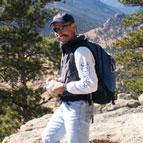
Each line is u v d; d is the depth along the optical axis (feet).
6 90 88.58
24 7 95.30
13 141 32.53
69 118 18.48
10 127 71.36
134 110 37.27
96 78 17.78
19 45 92.73
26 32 93.56
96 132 30.63
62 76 18.65
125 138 28.14
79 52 17.92
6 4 94.73
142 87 110.52
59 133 19.35
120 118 33.94
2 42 94.32
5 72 94.27
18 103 88.12
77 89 17.93
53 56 99.81
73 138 18.42
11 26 97.55
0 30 93.40
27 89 88.38
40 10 98.27
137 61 117.80
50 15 99.19
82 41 18.21
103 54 18.26
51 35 101.86
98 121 34.40
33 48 99.04
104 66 18.10
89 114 18.71
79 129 18.39
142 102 39.81
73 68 18.20
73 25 18.49
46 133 19.60
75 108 18.39
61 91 18.47
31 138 32.32
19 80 96.02
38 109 87.61
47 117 39.81
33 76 95.04
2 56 93.35
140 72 114.93
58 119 19.35
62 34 18.35
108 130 30.63
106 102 18.47
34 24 97.91
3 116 75.51
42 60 99.14
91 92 18.02
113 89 18.42
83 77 17.72
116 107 39.65
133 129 29.14
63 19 18.25
